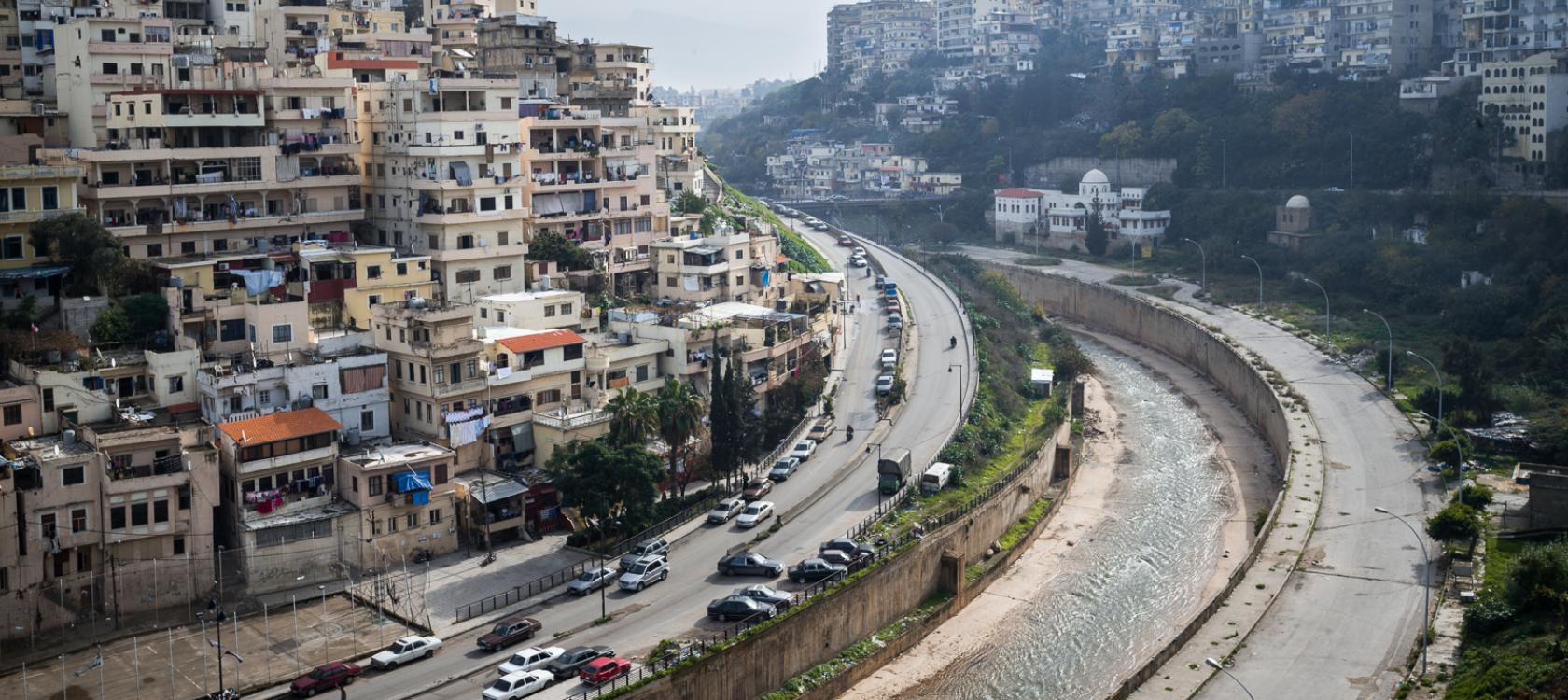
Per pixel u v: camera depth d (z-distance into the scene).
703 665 98.50
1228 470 170.25
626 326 152.38
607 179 176.88
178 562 109.62
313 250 145.62
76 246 131.62
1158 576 135.75
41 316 129.62
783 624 105.69
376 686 96.19
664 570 115.44
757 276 182.50
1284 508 139.00
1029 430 167.50
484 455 130.00
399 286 145.00
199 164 149.38
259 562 111.62
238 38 182.12
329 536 114.44
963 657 117.56
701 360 147.88
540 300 148.25
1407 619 111.88
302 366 122.56
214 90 148.25
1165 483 166.12
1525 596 107.06
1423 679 101.06
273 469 114.88
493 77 163.50
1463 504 130.88
